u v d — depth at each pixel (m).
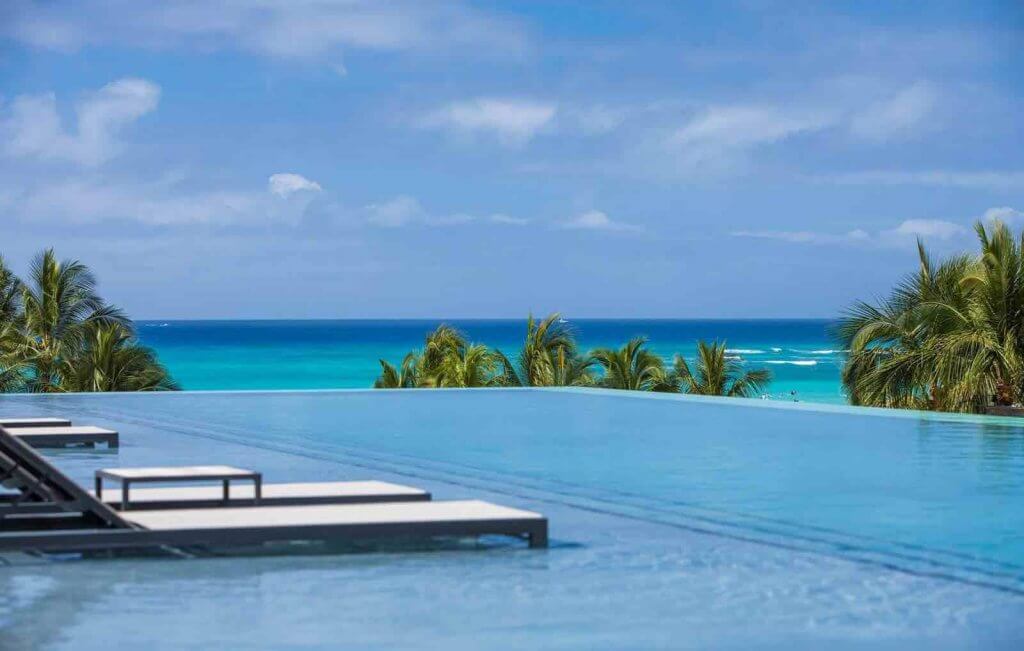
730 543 7.60
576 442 14.05
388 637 5.38
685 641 5.35
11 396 21.98
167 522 7.04
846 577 6.62
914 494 9.83
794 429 15.53
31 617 5.70
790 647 5.28
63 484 6.90
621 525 8.27
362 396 22.20
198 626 5.55
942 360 20.48
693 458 12.39
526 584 6.40
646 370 34.34
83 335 38.22
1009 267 20.31
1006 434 14.77
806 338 132.00
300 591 6.21
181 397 21.83
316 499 7.98
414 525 7.07
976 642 5.37
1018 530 8.12
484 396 22.22
